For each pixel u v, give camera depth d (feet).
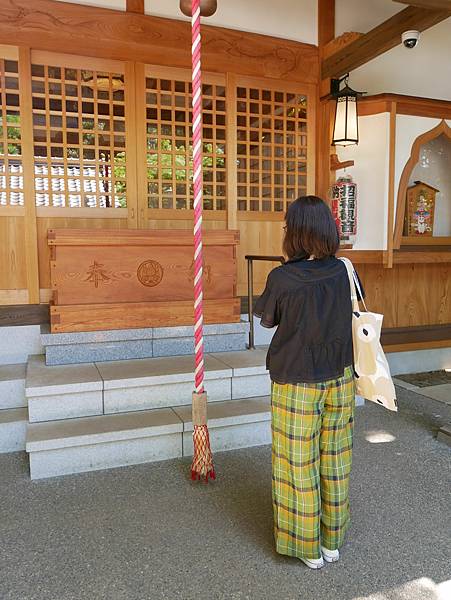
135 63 13.48
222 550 7.11
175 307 12.77
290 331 6.36
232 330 13.29
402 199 14.83
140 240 12.40
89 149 13.78
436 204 17.21
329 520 6.78
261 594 6.23
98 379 10.55
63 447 9.29
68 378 10.64
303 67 15.08
